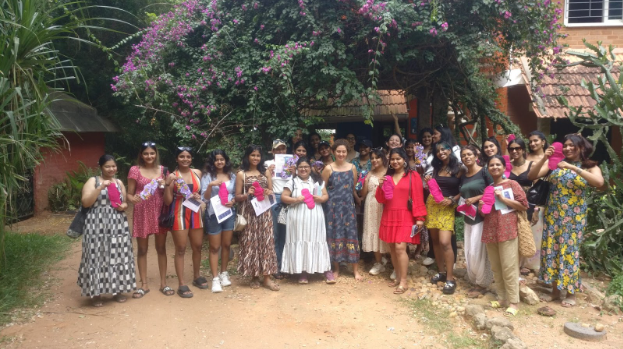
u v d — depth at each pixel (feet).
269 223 17.44
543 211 17.02
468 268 16.29
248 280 18.53
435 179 17.07
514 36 19.34
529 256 14.65
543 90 29.50
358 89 19.43
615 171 18.47
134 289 16.29
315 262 17.63
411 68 23.08
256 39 20.79
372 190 18.63
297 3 19.49
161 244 16.69
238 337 13.57
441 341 13.26
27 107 15.74
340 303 16.07
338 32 18.78
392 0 18.33
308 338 13.51
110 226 15.34
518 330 13.66
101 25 36.52
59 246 23.47
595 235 18.43
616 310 14.87
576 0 33.01
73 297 16.62
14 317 14.69
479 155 18.61
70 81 36.91
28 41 15.55
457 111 27.71
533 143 17.76
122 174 40.83
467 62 20.40
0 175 14.78
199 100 21.61
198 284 17.56
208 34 22.59
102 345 13.01
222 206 16.84
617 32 32.50
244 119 21.72
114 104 39.47
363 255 20.97
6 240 21.93
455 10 18.54
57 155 34.32
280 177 17.84
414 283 17.85
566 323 13.75
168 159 42.37
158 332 13.84
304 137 28.78
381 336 13.61
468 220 16.17
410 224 16.83
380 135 44.42
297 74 20.44
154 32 23.45
